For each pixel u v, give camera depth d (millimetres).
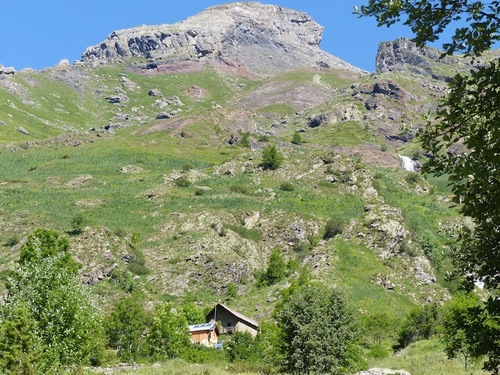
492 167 8820
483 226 9094
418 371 37469
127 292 85812
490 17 8820
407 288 88938
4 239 96688
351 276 87125
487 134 8930
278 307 71250
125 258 94500
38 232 48656
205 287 94500
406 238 102062
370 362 46500
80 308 27844
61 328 27312
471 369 35031
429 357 43875
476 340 9273
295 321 38156
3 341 24250
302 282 80938
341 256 93312
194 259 98812
